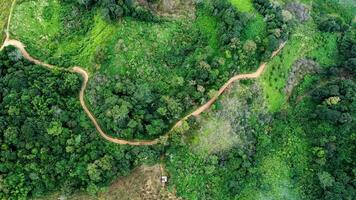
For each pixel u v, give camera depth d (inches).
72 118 3976.4
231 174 4264.3
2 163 3676.2
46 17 4475.9
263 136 4483.3
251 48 4249.5
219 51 4402.1
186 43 4424.2
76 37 4431.6
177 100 4109.3
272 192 4402.1
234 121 4328.3
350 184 4338.1
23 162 3722.9
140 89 4124.0
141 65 4298.7
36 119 3831.2
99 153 3838.6
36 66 4215.1
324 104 4544.8
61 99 4077.3
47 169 3700.8
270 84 4530.0
